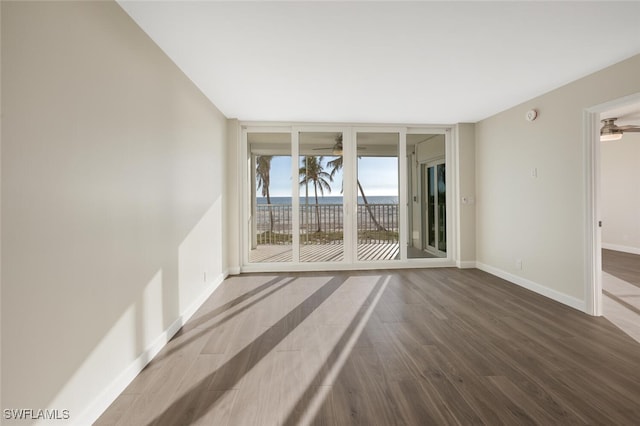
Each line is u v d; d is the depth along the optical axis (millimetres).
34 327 1250
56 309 1357
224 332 2623
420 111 4191
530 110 3656
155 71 2297
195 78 2977
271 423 1534
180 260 2742
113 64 1782
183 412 1622
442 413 1594
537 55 2561
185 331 2645
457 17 2031
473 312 3035
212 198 3762
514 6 1916
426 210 5855
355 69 2820
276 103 3801
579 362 2094
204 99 3441
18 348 1183
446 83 3172
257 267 4781
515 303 3287
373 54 2533
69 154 1441
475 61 2670
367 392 1777
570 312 3018
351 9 1941
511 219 4078
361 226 5035
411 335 2533
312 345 2375
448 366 2053
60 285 1381
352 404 1673
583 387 1811
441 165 5355
